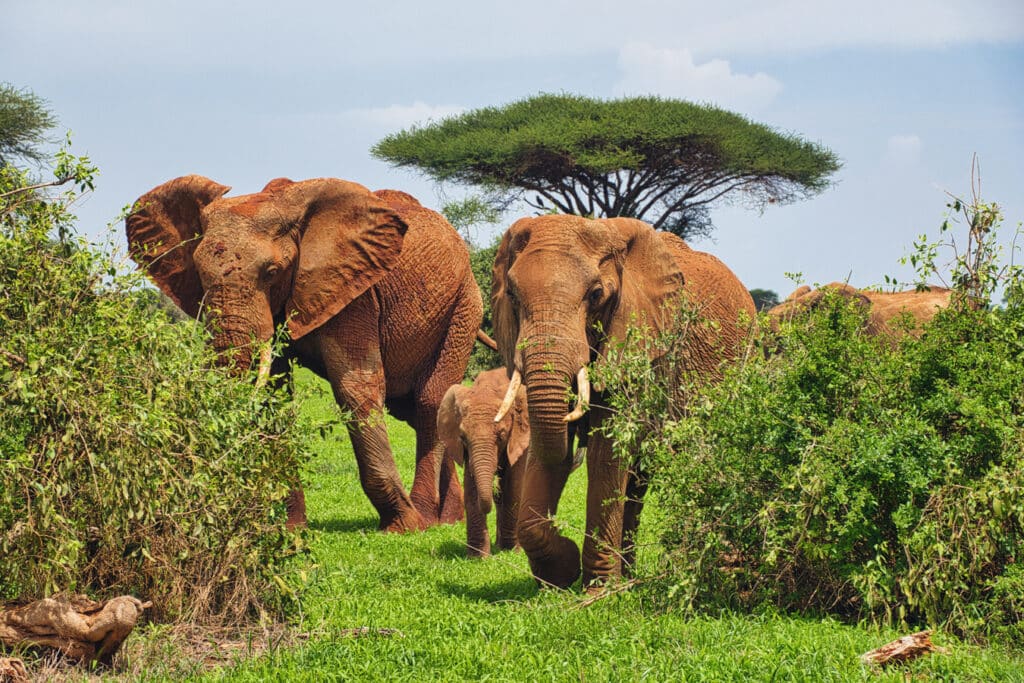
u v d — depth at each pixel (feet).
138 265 36.58
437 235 70.28
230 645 32.89
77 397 32.42
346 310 62.13
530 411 39.32
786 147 199.62
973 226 41.47
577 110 203.31
